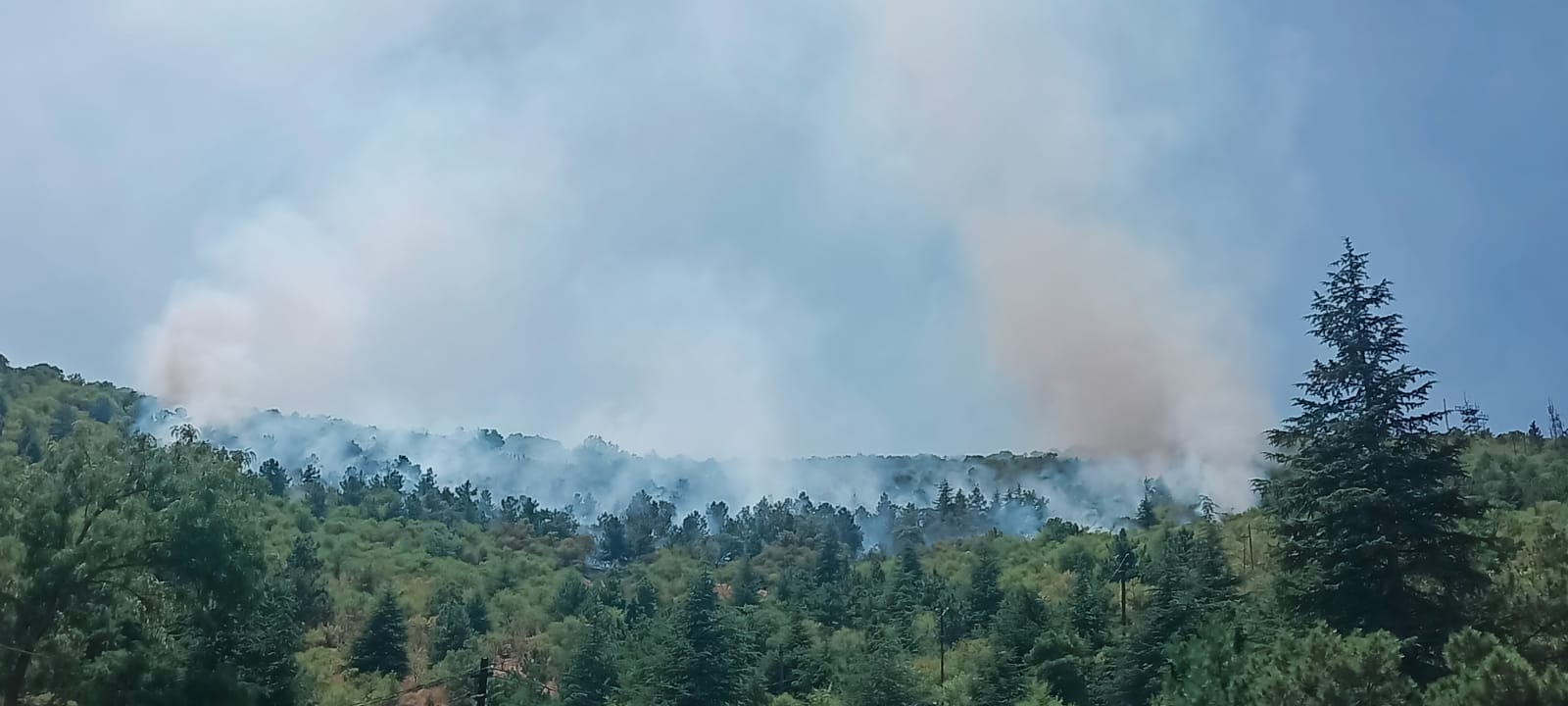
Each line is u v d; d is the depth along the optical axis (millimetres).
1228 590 47875
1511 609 21984
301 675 43750
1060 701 57156
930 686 67000
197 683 36156
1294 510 27078
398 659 80812
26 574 34250
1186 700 24875
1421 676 22750
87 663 34969
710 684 60531
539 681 80875
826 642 83062
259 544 38812
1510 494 82312
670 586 142375
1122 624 59938
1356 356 26203
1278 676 18281
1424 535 24500
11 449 151000
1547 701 15938
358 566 124312
